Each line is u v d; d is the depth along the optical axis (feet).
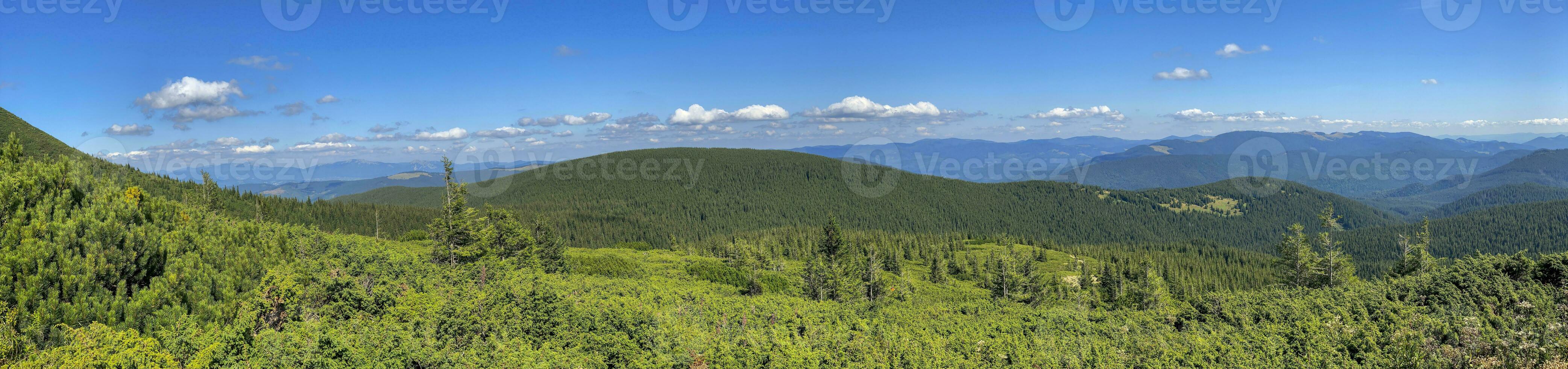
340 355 55.88
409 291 85.10
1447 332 78.74
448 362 60.75
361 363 55.47
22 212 63.31
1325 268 187.93
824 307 142.00
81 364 44.70
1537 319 84.74
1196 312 109.40
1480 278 104.42
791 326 110.22
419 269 108.68
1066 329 104.12
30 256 55.47
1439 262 177.17
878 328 107.24
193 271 66.49
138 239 65.92
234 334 54.08
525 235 211.82
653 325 88.38
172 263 68.03
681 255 374.02
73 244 60.49
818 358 81.20
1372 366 72.49
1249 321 98.84
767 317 118.32
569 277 169.17
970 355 85.66
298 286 71.87
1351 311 96.63
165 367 47.96
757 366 77.25
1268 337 85.92
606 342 77.00
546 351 69.62
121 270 62.44
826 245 233.55
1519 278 107.14
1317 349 79.20
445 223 173.88
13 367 43.88
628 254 338.75
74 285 56.70
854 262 225.15
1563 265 103.04
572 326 81.46
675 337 84.74
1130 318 109.81
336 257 106.32
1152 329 102.22
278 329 64.39
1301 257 190.19
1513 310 92.32
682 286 197.88
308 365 53.01
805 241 569.64
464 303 82.07
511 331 76.23
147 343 50.47
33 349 48.03
